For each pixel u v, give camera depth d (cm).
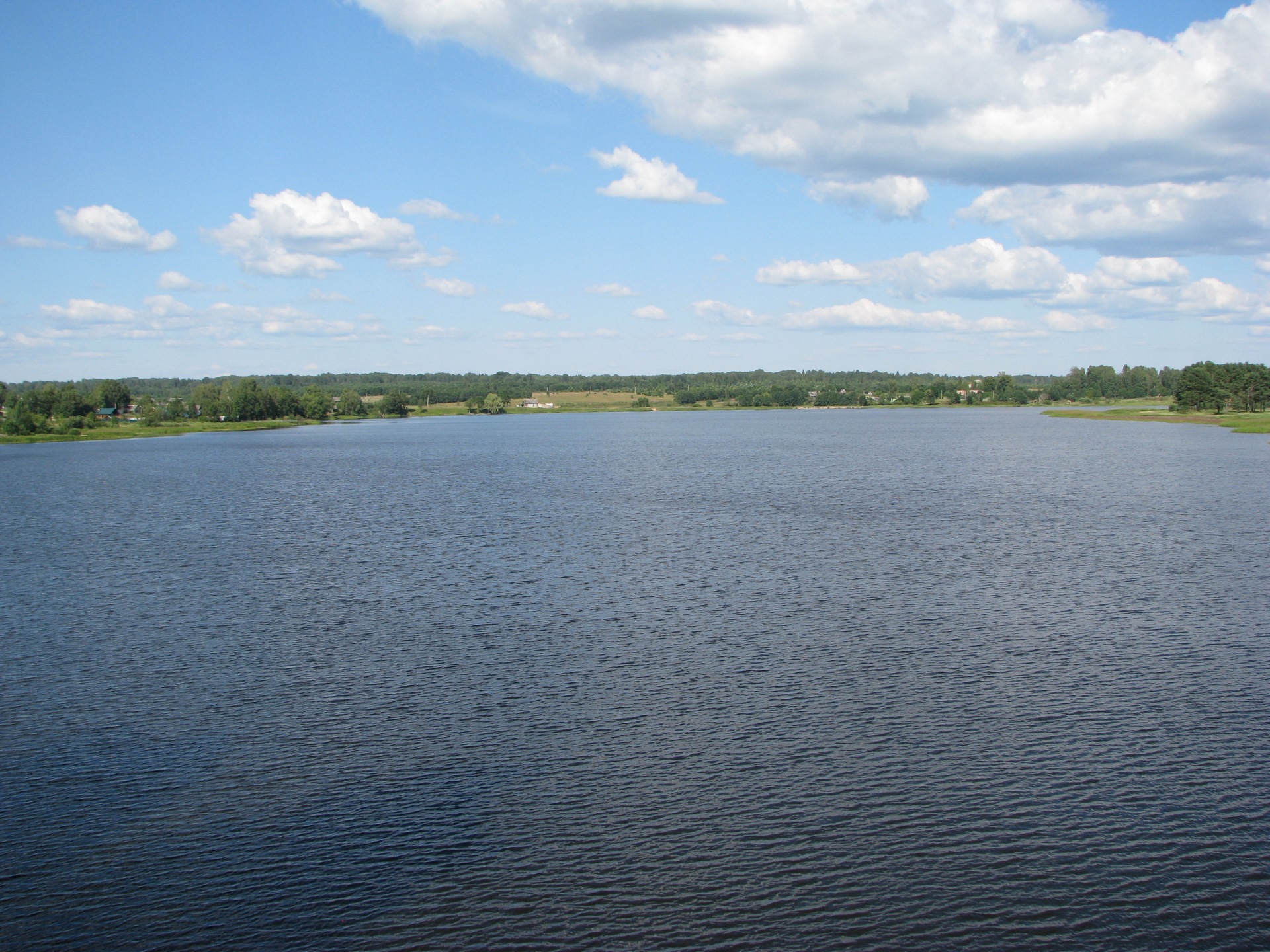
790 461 14050
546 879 2264
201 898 2219
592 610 4581
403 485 11194
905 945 2022
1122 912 2120
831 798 2603
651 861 2322
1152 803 2561
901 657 3762
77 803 2656
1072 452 14725
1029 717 3131
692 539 6681
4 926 2128
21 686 3572
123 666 3803
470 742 2994
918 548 6175
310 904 2192
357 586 5234
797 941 2033
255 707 3319
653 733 3039
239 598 4975
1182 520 7344
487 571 5609
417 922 2123
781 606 4622
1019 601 4662
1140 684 3428
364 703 3338
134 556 6338
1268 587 4934
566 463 14312
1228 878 2231
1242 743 2916
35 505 9581
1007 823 2470
